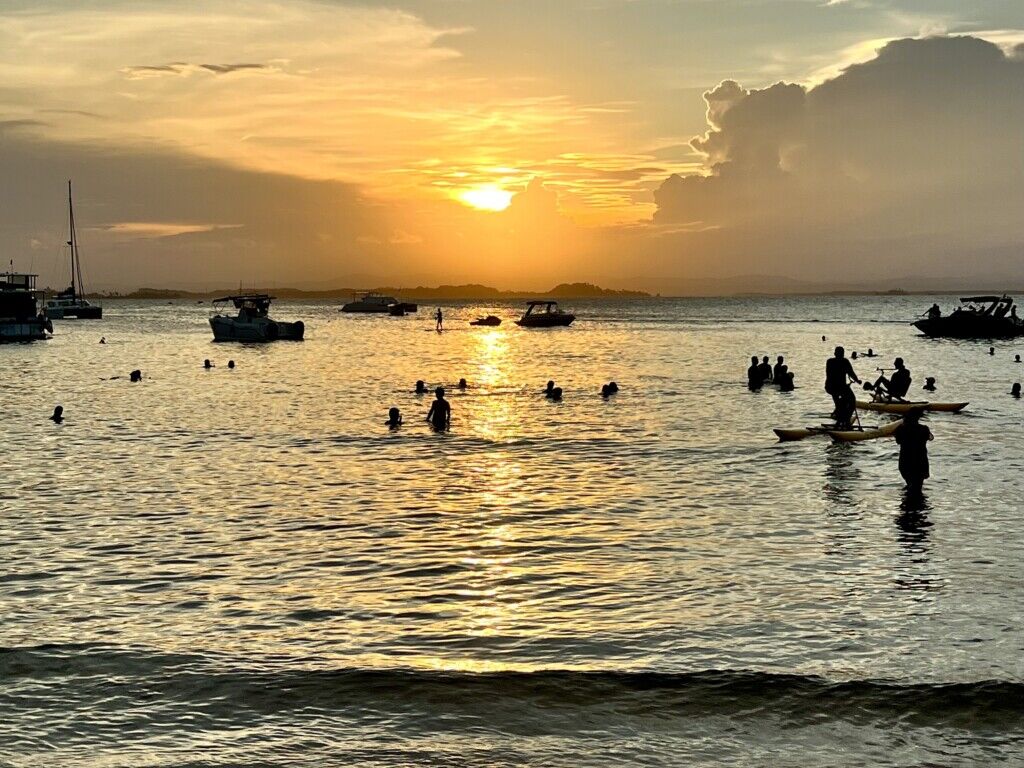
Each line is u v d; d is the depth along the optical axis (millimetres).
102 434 32594
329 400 43531
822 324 153625
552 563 16125
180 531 18484
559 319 141125
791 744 9828
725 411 37688
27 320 99250
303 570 15789
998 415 35312
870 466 25094
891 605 13688
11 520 19453
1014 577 14984
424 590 14688
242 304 101250
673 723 10273
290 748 9805
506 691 11000
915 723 10219
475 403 41875
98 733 10117
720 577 15156
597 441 30156
